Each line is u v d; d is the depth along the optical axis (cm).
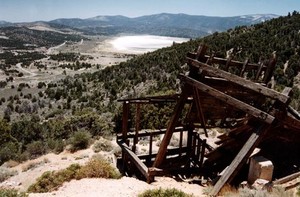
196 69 1001
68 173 1048
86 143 2106
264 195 711
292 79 4922
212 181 1005
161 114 2406
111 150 1967
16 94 12006
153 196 788
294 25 8056
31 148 2103
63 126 2555
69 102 8662
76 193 888
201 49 980
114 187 924
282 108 811
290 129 988
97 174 1059
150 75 8038
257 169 887
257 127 863
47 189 979
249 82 853
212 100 1057
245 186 822
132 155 1144
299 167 1032
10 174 1711
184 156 1330
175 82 6419
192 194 820
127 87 7681
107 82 9119
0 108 9600
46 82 15250
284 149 1099
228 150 1186
